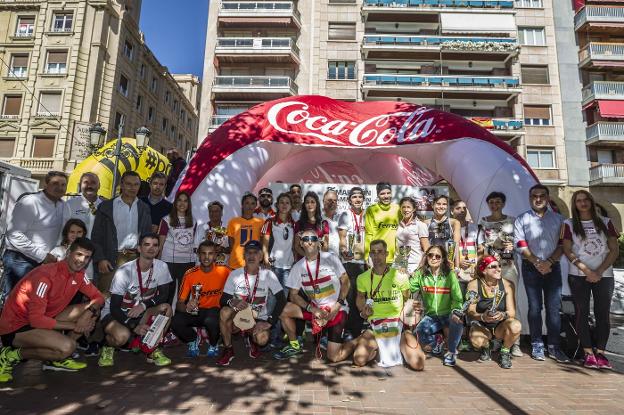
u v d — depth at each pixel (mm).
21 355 3447
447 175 7656
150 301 4172
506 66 22953
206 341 5234
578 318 4328
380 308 4207
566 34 22531
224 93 23156
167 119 31312
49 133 21141
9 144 21484
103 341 4035
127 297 4043
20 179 8672
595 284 4281
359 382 3574
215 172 7000
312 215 5062
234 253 5207
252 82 22969
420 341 4617
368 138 7859
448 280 4531
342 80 23047
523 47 22500
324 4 24078
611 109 20531
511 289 4355
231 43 23250
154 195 5531
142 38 26094
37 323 3342
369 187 7656
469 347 4898
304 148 8023
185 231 5113
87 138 16844
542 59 22359
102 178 10695
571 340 4504
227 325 4152
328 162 11656
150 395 3119
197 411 2814
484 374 3896
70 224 4012
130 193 4695
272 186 7574
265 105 8461
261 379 3607
